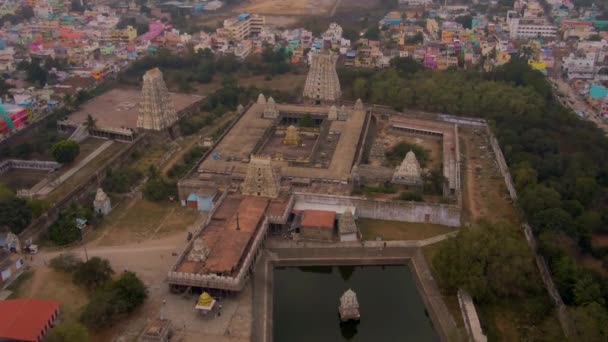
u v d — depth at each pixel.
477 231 142.25
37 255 151.38
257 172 169.38
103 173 194.12
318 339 133.12
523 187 176.50
